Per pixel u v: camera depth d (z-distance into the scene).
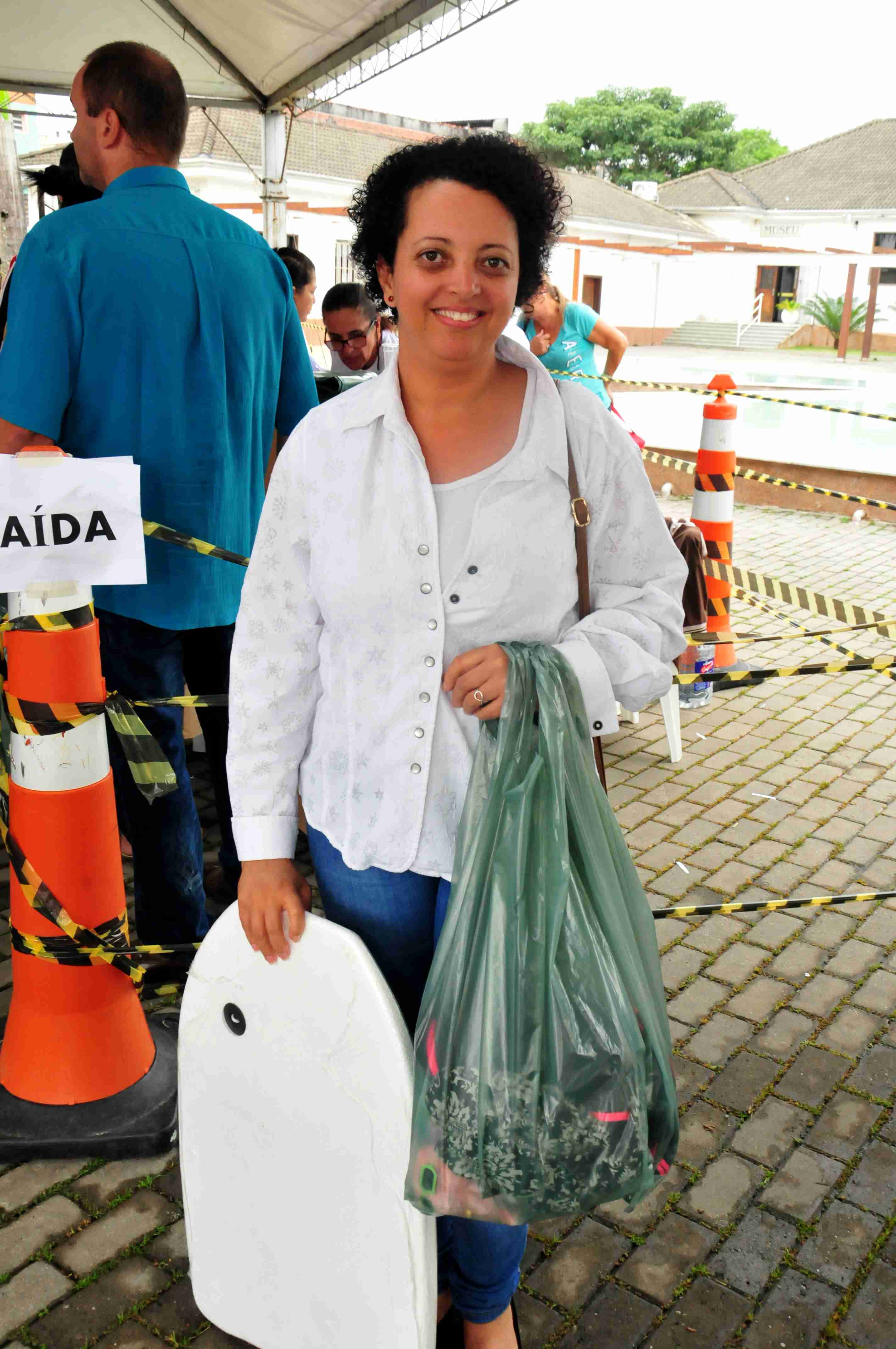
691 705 5.09
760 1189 2.28
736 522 9.59
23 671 2.05
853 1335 1.94
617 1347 1.92
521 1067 1.30
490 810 1.38
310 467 1.45
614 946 1.37
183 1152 1.73
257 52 6.05
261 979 1.54
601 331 6.17
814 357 40.25
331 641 1.52
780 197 52.94
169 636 2.48
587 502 1.47
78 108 2.31
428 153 1.31
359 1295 1.58
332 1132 1.52
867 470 10.04
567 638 1.47
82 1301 2.00
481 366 1.38
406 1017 1.65
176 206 2.31
